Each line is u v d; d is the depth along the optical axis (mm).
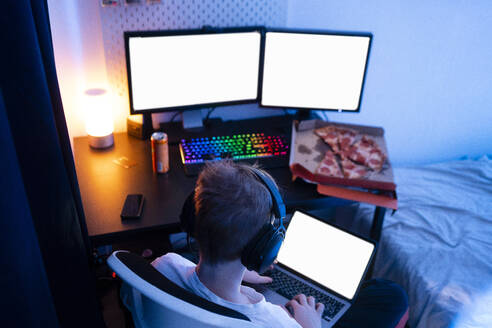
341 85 1997
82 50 1866
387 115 2504
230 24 1972
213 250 836
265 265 855
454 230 2059
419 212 2170
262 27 1876
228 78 1948
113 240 1495
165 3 1852
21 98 1034
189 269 943
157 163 1728
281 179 1765
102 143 1906
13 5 944
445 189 2363
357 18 2143
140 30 1867
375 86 2387
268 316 896
